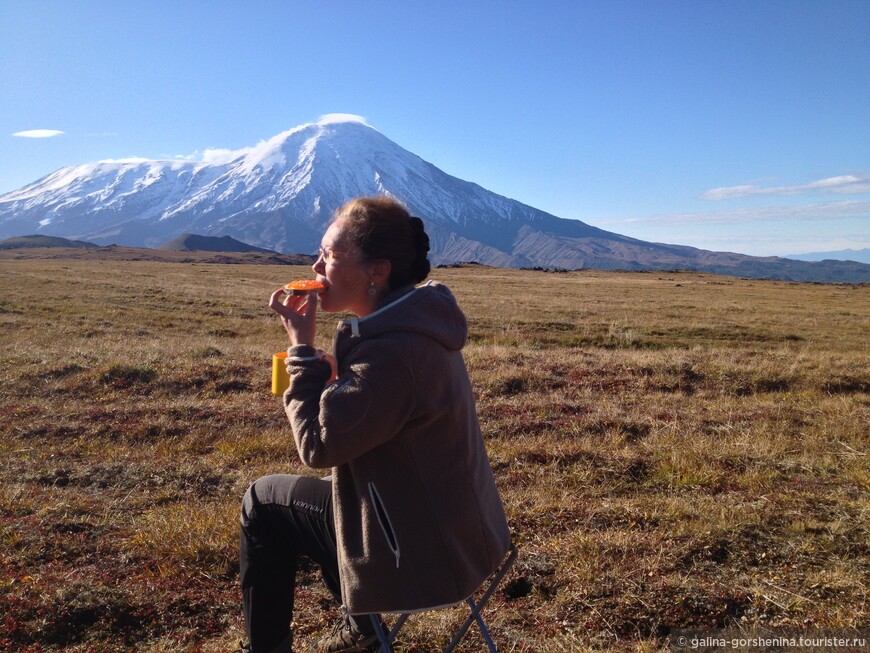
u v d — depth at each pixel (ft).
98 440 23.45
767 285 205.98
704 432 23.61
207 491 18.52
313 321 7.17
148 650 10.79
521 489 17.72
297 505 7.86
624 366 34.86
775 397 30.89
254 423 25.16
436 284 7.45
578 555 13.20
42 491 18.06
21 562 13.62
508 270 269.23
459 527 7.07
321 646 9.64
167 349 40.83
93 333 59.88
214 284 137.59
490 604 11.84
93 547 14.49
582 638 10.71
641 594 11.77
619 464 19.42
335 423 6.41
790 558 13.25
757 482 17.87
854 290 184.24
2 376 30.94
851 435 22.95
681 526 14.44
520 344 65.67
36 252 416.05
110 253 434.71
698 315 97.96
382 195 7.45
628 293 147.33
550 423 24.71
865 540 13.93
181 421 25.22
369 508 6.97
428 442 6.91
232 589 12.69
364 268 7.15
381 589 6.98
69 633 11.30
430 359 6.73
